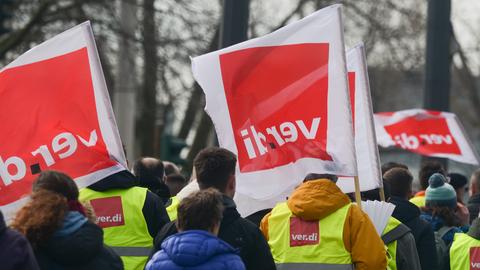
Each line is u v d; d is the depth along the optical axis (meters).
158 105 43.84
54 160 13.41
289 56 13.92
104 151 13.38
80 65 13.52
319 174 13.70
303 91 13.83
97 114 13.45
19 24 40.91
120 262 11.39
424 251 15.12
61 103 13.49
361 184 15.64
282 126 13.84
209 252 10.76
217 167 12.12
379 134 23.47
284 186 13.81
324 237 13.06
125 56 39.06
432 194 16.38
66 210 10.95
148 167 16.16
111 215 13.84
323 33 13.88
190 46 40.97
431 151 23.19
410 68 64.94
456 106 77.56
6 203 13.38
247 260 11.96
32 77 13.52
